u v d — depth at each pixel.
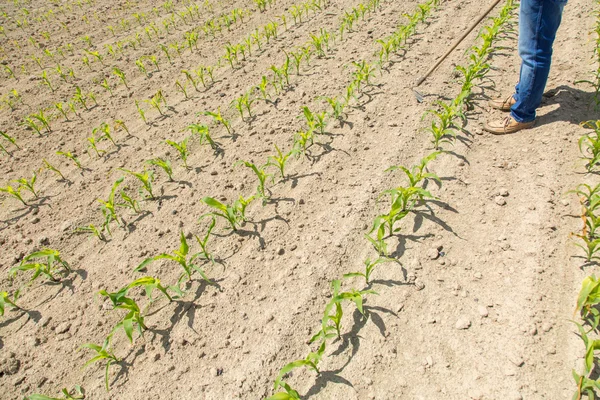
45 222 3.49
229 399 2.13
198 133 4.32
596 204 2.47
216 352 2.36
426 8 5.81
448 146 3.60
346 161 3.64
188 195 3.55
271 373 2.22
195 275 2.83
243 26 6.99
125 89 5.45
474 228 2.83
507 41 5.22
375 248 2.84
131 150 4.24
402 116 4.09
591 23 5.13
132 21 7.78
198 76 5.50
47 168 4.14
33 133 4.73
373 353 2.22
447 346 2.20
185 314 2.59
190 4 8.35
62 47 6.84
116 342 2.49
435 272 2.59
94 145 4.08
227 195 3.49
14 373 2.41
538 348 2.10
